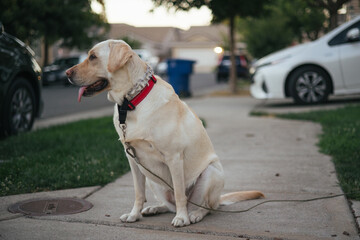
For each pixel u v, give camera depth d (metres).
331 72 9.16
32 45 22.61
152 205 3.56
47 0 19.84
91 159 4.79
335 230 2.89
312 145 5.75
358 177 3.98
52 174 4.16
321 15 19.41
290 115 8.05
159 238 2.77
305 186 3.94
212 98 13.84
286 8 21.22
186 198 3.05
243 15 13.68
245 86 20.58
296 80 9.43
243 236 2.81
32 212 3.24
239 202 3.58
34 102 6.75
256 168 4.64
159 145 2.86
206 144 3.17
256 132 6.86
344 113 7.56
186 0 10.61
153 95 2.86
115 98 2.90
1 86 5.74
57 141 5.75
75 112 10.66
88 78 2.83
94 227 2.97
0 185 3.89
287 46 22.56
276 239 2.75
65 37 22.17
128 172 4.52
